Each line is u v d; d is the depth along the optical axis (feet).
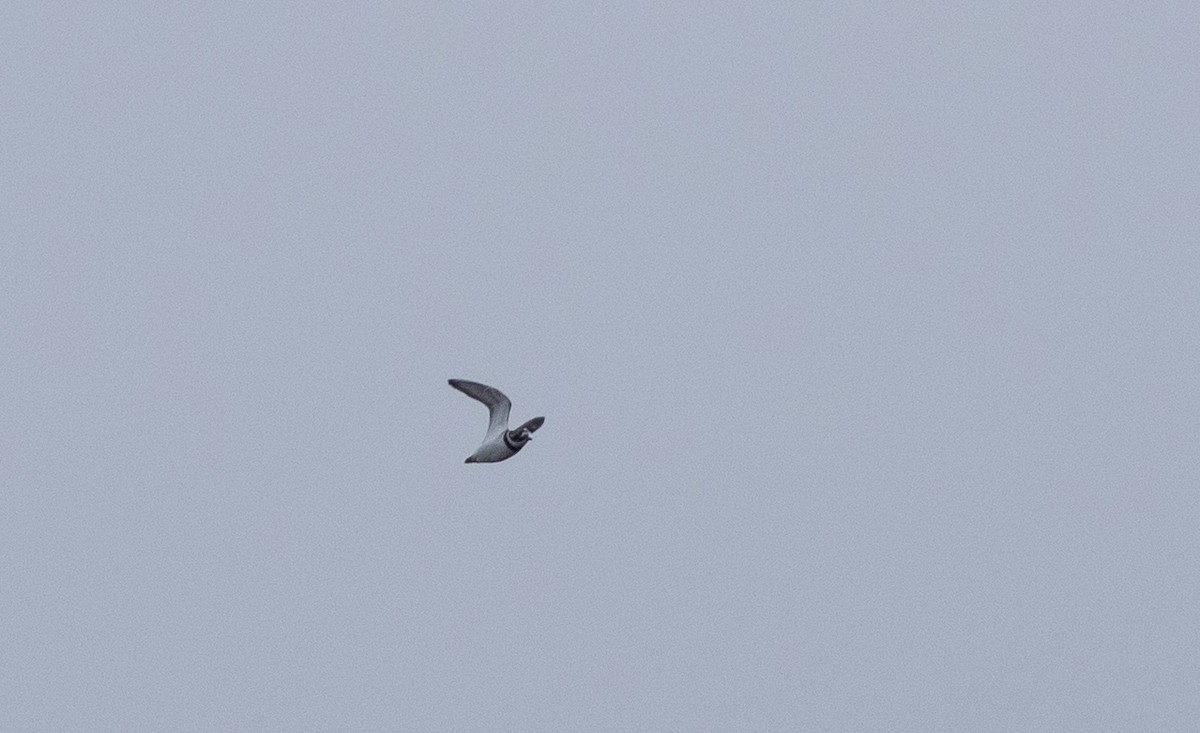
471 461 113.19
